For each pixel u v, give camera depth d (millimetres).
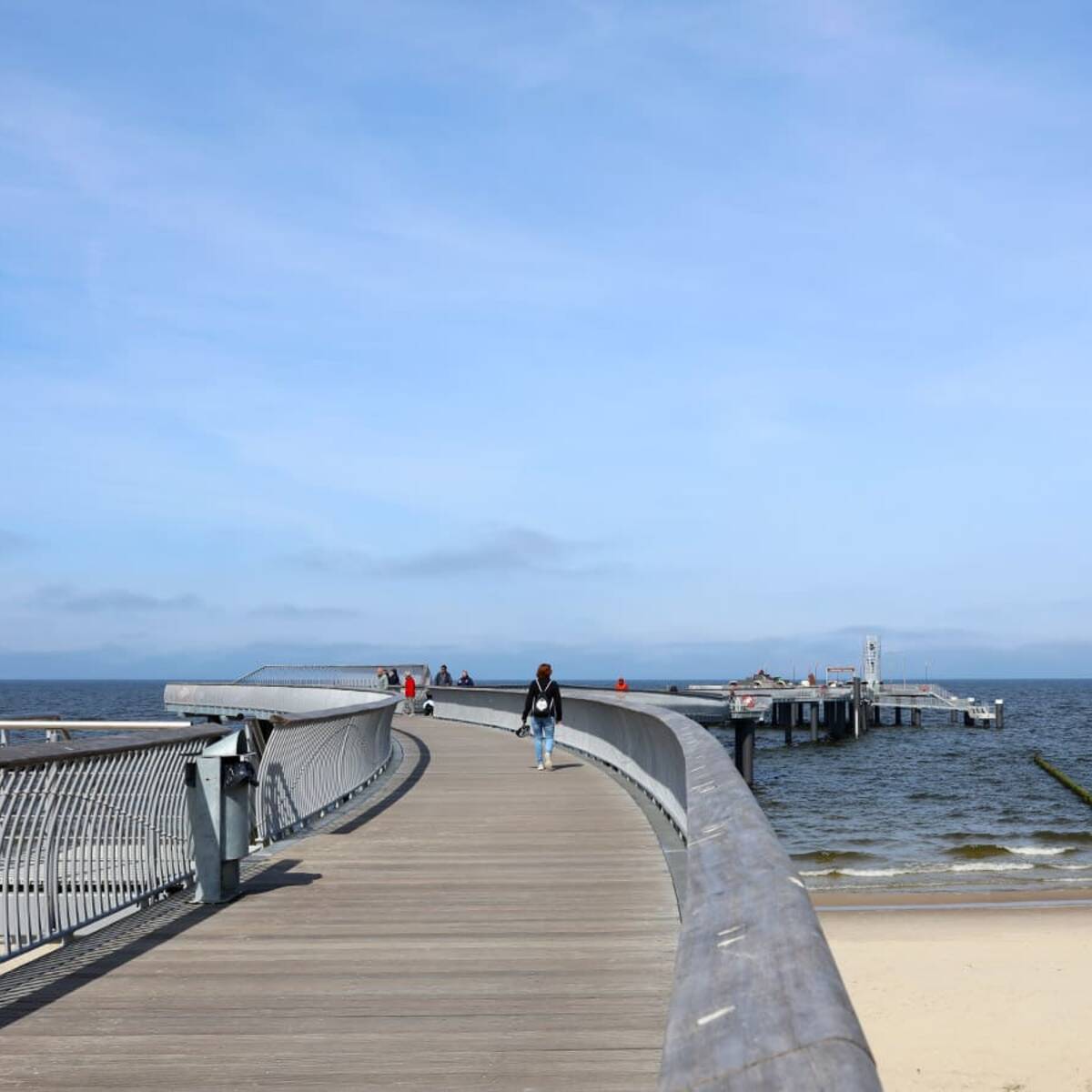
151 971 7047
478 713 41406
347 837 12906
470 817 14648
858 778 62719
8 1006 6305
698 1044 1840
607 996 6504
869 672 110938
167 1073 5242
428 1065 5348
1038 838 37031
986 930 21188
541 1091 5008
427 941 7855
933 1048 15359
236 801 9273
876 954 19703
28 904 7012
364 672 58719
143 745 8195
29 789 7055
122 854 8359
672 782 13438
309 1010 6223
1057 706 174000
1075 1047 15227
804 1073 1575
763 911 2377
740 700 48875
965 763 73312
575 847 12117
